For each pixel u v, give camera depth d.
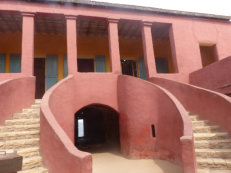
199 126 6.47
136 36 13.49
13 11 8.64
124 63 15.01
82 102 8.45
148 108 7.53
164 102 6.86
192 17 11.35
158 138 7.01
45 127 4.77
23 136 5.11
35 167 4.46
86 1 9.48
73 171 3.55
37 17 10.07
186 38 10.88
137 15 10.41
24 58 8.20
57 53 12.26
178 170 5.52
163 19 10.77
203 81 9.30
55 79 11.84
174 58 10.62
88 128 17.45
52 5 9.16
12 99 6.35
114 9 10.09
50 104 5.86
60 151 4.01
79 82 8.62
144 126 7.54
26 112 6.58
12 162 2.54
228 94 8.15
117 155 9.07
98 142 15.27
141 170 6.12
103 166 7.17
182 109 6.03
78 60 13.35
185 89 7.85
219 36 11.55
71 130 7.44
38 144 5.05
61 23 10.93
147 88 7.71
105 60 13.01
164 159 6.68
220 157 5.10
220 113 6.31
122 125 8.59
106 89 8.97
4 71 11.20
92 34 12.90
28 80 7.34
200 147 5.52
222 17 11.68
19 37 11.81
